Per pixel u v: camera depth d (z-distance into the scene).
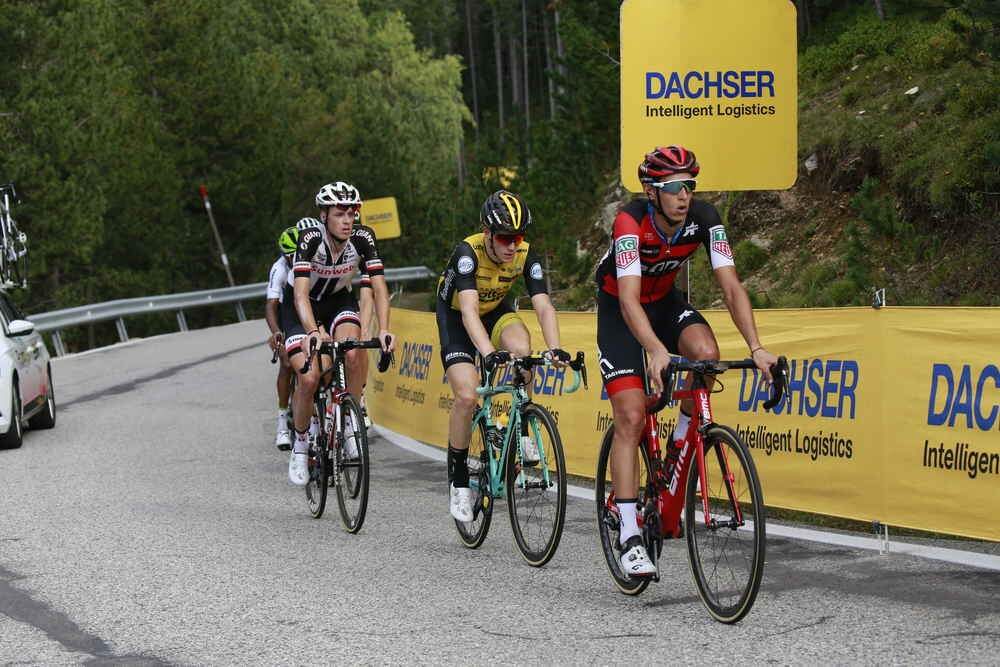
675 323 9.77
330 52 94.56
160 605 9.87
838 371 11.82
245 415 23.55
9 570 11.25
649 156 9.12
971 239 22.12
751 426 12.84
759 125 15.67
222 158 69.25
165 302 47.69
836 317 11.84
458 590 10.20
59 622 9.43
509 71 158.00
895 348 11.19
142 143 62.09
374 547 12.10
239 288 54.06
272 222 70.56
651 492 9.73
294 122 78.19
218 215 68.75
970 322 10.55
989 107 24.27
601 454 10.29
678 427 9.70
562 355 10.48
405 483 16.23
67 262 56.88
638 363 9.74
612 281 9.73
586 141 38.53
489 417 11.85
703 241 9.48
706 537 9.09
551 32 116.94
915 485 10.96
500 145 44.78
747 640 8.41
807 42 40.62
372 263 13.72
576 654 8.22
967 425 10.52
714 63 15.59
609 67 37.75
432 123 94.75
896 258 23.11
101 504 14.66
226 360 34.59
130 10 68.62
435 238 40.06
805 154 28.59
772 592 9.76
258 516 13.91
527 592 10.08
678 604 9.52
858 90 30.02
